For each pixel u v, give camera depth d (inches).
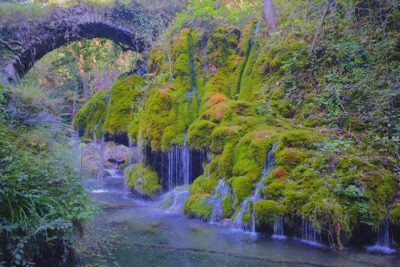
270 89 341.4
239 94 364.8
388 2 317.4
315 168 228.5
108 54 775.1
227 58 404.2
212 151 293.3
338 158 229.0
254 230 228.4
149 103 366.0
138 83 426.3
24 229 150.5
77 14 551.5
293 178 229.9
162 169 349.7
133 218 264.7
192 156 319.9
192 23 434.3
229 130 287.9
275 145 256.5
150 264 174.6
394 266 173.2
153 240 212.2
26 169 164.1
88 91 864.9
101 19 561.0
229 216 251.4
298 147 247.8
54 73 765.3
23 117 241.4
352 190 205.0
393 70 284.4
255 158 257.3
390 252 193.2
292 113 313.0
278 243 207.5
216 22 424.8
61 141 241.3
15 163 160.2
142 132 354.9
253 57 384.8
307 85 321.4
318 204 203.6
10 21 513.0
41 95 277.4
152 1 565.9
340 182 212.2
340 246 197.8
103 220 253.8
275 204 221.9
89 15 556.7
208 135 304.2
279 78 343.0
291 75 334.6
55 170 176.6
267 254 189.2
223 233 227.3
